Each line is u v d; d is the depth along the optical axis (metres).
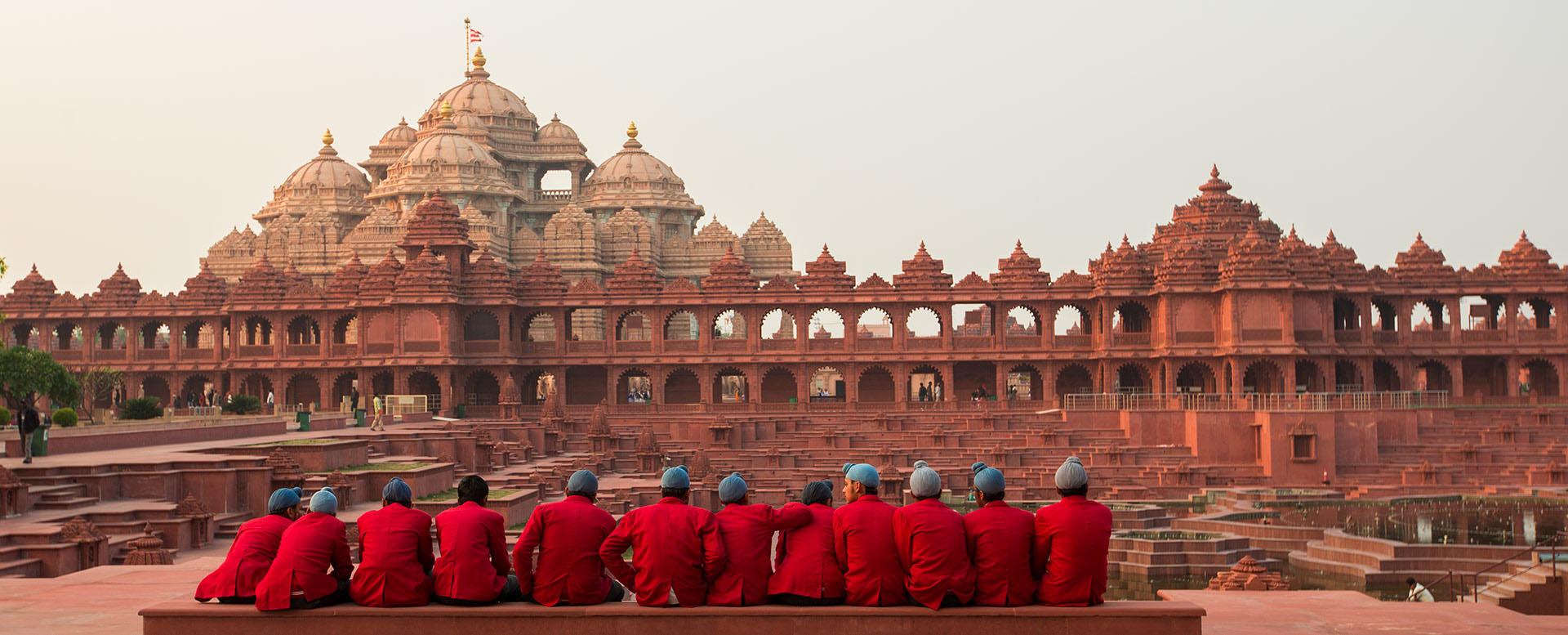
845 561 18.23
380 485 51.03
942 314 98.00
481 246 128.00
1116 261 95.31
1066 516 18.02
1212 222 109.44
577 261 134.25
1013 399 95.81
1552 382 100.25
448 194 137.75
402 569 18.33
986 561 18.06
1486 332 96.88
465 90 160.25
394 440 62.94
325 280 132.38
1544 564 47.81
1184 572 55.97
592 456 78.00
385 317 98.12
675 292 99.44
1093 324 96.88
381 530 18.50
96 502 41.84
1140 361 95.50
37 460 45.38
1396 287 96.75
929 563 17.88
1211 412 80.62
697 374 99.50
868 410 94.94
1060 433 84.31
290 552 18.30
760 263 143.88
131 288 105.38
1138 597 51.56
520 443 74.88
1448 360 96.69
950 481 77.88
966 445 85.12
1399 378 97.06
